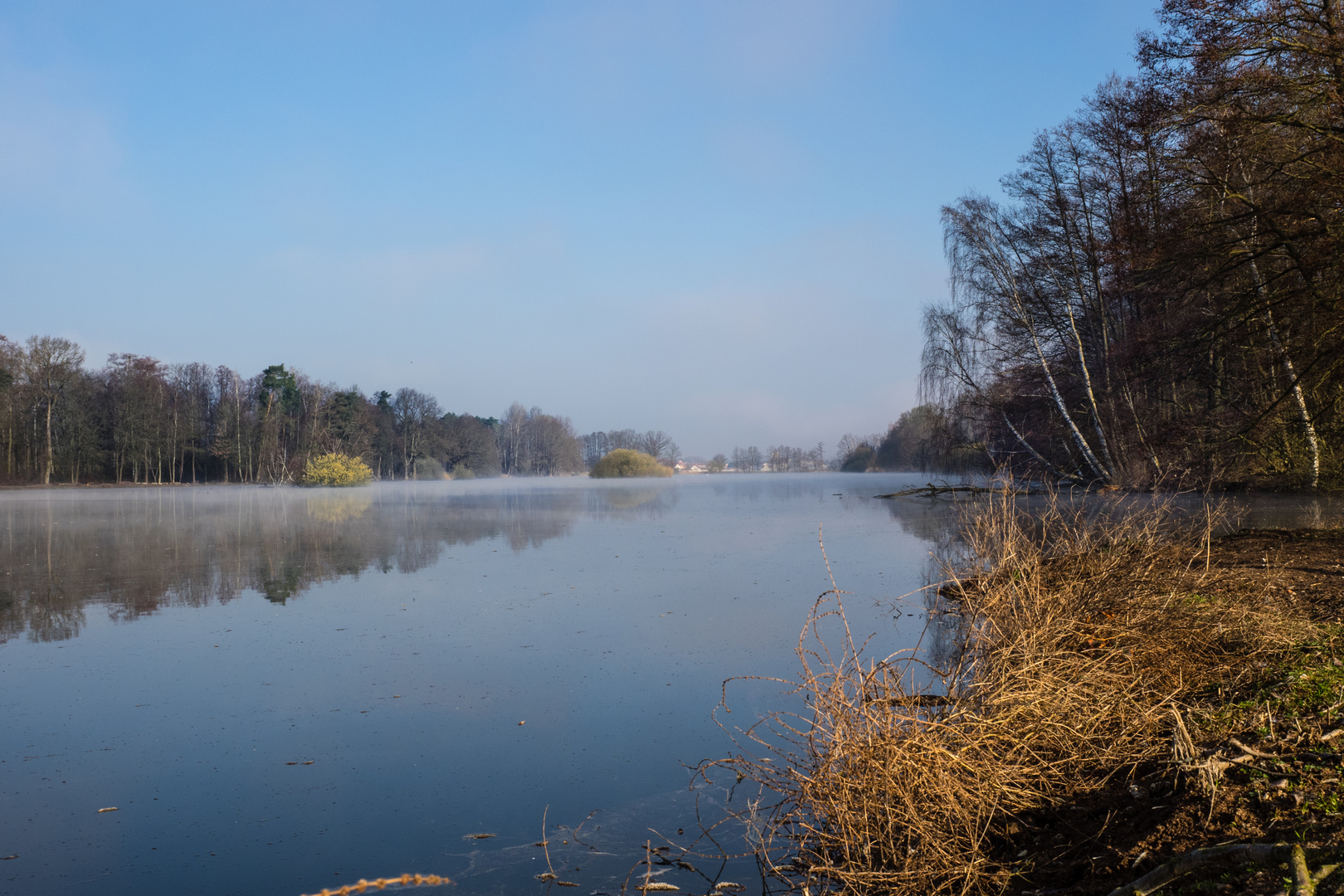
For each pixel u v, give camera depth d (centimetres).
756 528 1617
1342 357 1201
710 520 1853
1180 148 1368
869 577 955
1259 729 301
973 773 304
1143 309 2039
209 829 341
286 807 361
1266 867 202
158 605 833
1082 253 2362
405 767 406
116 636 690
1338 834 211
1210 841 234
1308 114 1245
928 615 704
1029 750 321
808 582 934
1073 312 2498
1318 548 808
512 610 790
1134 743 331
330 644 659
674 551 1255
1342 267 1181
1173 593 476
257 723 473
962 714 319
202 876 299
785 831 333
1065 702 336
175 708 500
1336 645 399
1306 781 251
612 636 674
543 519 1991
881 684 334
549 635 679
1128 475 2117
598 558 1177
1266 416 1582
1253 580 600
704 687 532
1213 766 266
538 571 1053
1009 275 2400
